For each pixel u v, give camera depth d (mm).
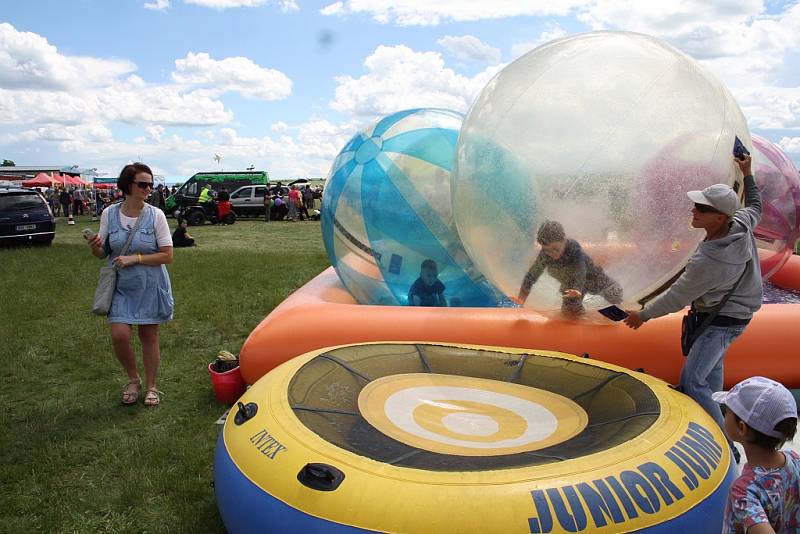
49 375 5754
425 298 5270
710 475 2676
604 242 3678
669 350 4301
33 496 3564
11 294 9523
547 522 2283
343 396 3443
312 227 23922
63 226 25578
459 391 3725
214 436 4328
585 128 3660
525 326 4457
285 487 2557
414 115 5555
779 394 2039
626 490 2430
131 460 3939
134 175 4484
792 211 5691
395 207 5094
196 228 23984
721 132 3719
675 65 3818
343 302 5664
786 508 2053
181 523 3258
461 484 2379
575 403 3510
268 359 4645
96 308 4598
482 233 4059
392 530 2297
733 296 3467
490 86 4297
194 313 8062
